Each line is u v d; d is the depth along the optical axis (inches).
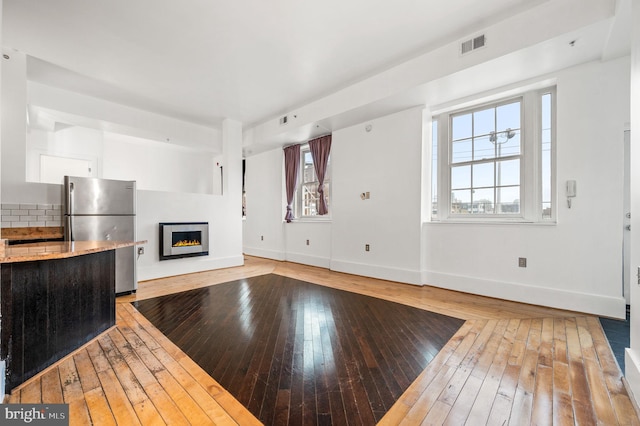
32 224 136.3
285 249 252.2
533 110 134.6
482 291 142.6
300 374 72.7
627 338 91.7
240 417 57.2
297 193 250.2
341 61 139.4
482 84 134.8
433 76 130.6
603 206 113.1
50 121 186.9
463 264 150.3
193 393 64.9
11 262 65.9
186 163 309.3
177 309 123.5
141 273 175.9
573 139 118.6
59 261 79.8
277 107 197.3
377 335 96.5
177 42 122.9
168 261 188.5
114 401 61.9
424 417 56.7
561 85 121.1
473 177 153.9
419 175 162.7
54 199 142.9
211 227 212.1
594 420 55.6
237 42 123.3
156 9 102.7
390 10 104.8
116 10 103.0
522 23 106.7
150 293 148.5
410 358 80.6
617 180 110.9
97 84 160.9
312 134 217.3
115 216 148.2
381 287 159.9
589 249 115.7
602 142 113.3
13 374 66.2
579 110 117.4
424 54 133.7
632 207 65.2
